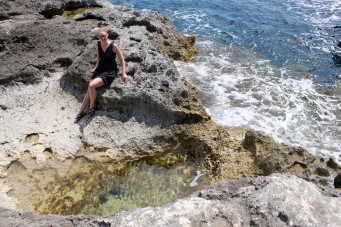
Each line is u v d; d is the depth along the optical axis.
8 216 5.41
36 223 5.14
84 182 8.01
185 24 16.52
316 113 10.79
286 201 4.61
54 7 13.77
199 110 9.51
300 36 15.80
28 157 8.40
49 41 11.12
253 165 8.33
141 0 19.12
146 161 8.70
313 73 13.06
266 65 13.41
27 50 10.80
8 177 7.97
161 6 18.41
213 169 8.55
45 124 9.16
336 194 5.43
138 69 9.95
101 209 7.41
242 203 4.83
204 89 11.56
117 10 13.84
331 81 12.60
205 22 16.77
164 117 9.28
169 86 9.52
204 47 14.44
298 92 11.79
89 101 9.53
